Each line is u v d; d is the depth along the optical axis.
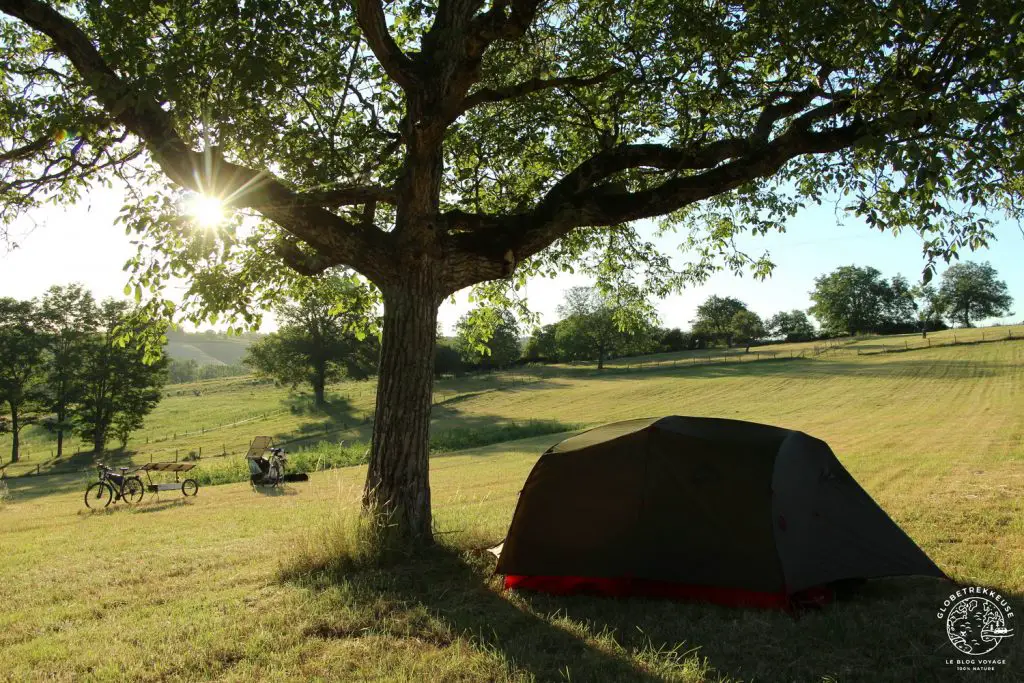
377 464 7.89
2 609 6.59
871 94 6.65
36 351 55.22
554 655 4.77
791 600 5.67
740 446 6.45
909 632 5.01
